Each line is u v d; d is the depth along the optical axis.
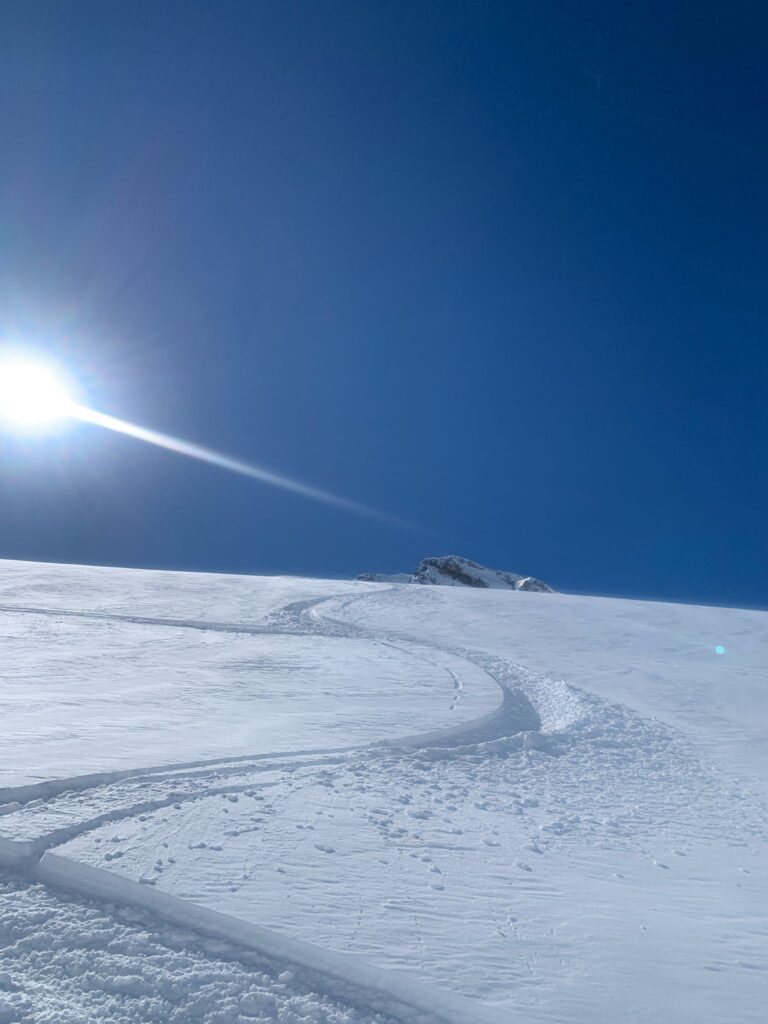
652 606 25.03
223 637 16.67
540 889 4.37
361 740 7.87
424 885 4.20
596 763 8.52
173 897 3.66
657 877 4.89
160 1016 2.87
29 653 13.15
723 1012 3.11
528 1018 2.93
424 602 24.48
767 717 11.77
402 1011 2.96
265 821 4.96
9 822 4.47
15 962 3.14
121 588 24.55
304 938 3.40
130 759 6.10
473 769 7.48
